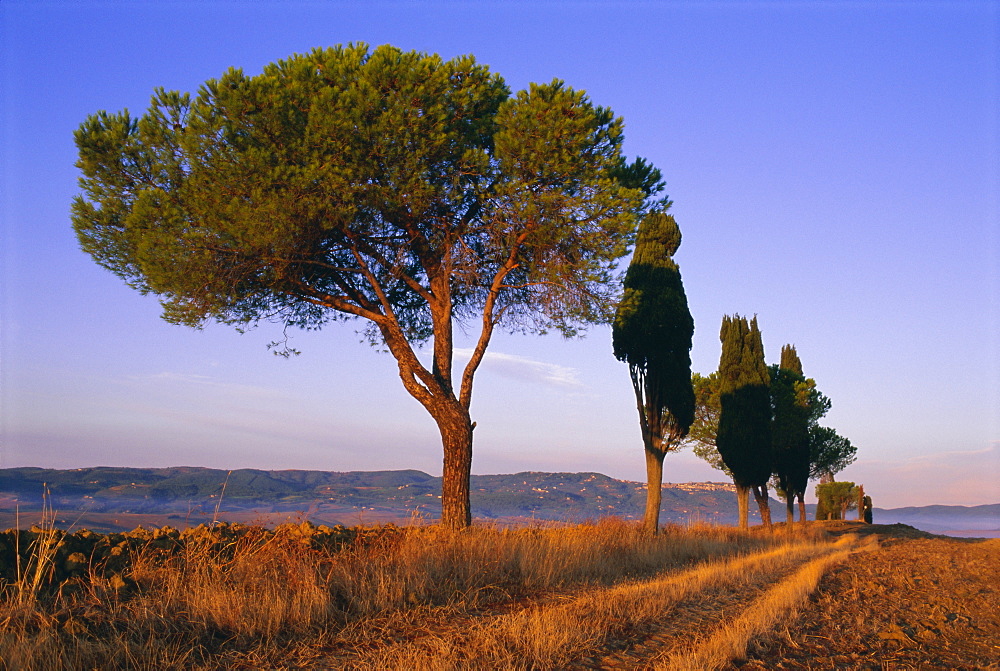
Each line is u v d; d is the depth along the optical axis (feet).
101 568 20.97
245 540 25.52
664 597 26.13
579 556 33.76
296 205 37.73
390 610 21.61
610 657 18.06
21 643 14.52
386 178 40.14
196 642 17.03
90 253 40.73
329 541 28.58
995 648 22.86
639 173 51.44
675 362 67.82
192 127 37.32
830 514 150.41
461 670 15.75
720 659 17.83
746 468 95.96
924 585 36.50
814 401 130.52
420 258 46.16
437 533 31.78
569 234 43.16
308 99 39.22
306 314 49.98
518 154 41.34
